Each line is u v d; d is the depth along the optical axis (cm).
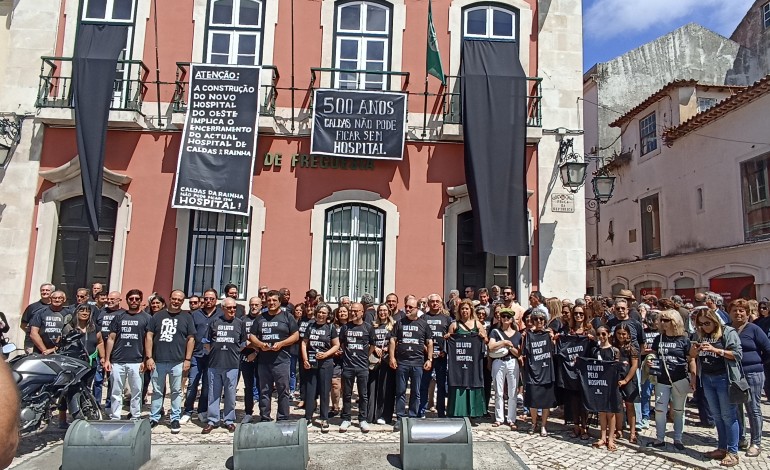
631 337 639
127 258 939
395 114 958
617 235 1934
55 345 651
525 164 938
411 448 488
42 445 574
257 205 962
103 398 759
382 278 967
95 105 912
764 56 1948
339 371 713
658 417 600
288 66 1001
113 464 471
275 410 731
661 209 1662
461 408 670
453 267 962
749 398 545
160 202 956
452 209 976
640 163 1789
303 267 955
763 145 1259
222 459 517
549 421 707
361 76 1012
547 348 651
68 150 963
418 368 659
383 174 983
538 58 1014
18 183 941
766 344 584
